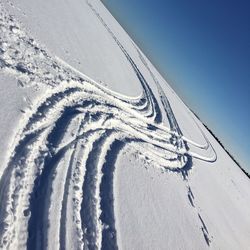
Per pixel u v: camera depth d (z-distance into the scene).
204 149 28.30
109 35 26.09
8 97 7.71
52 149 7.88
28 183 6.46
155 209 10.63
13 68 8.71
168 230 10.42
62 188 7.22
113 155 10.62
